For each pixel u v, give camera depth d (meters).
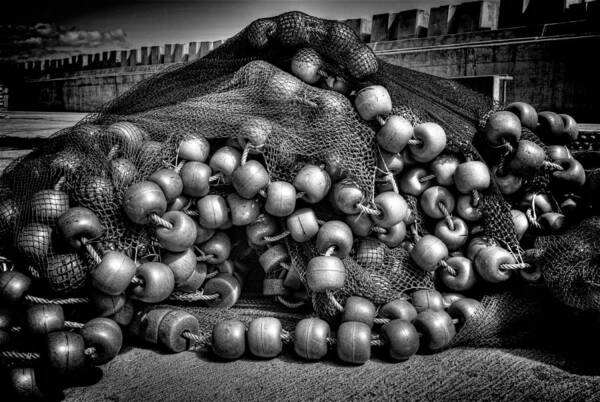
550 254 2.04
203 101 2.39
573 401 1.61
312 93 2.28
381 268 2.18
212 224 2.17
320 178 2.14
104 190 2.04
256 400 1.65
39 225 1.98
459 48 5.70
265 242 2.25
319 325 1.89
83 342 1.74
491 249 2.12
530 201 2.45
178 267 2.08
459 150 2.32
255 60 2.53
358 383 1.74
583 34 4.98
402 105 2.34
